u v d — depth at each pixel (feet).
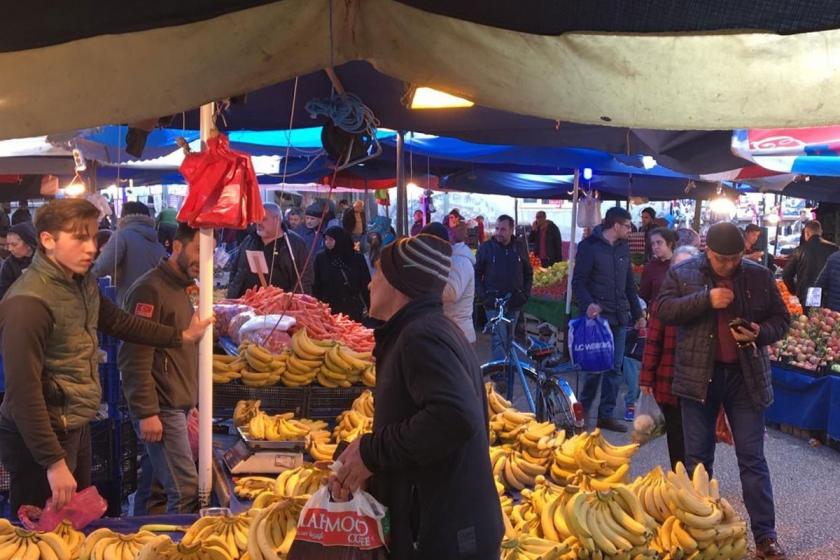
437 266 7.88
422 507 7.54
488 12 8.05
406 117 20.83
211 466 12.83
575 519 10.26
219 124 20.65
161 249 23.90
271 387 15.42
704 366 16.47
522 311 44.93
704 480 12.42
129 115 8.75
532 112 8.30
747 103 7.70
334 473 7.54
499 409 15.30
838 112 7.50
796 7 7.22
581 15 7.80
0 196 37.27
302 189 64.34
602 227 27.37
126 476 18.22
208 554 9.09
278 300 19.74
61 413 11.90
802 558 17.28
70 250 11.55
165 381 14.51
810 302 30.30
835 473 23.08
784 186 43.60
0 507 15.19
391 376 7.70
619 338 27.32
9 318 11.21
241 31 8.48
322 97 19.49
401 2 8.30
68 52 8.64
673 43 7.78
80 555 9.24
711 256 16.63
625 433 27.02
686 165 18.29
